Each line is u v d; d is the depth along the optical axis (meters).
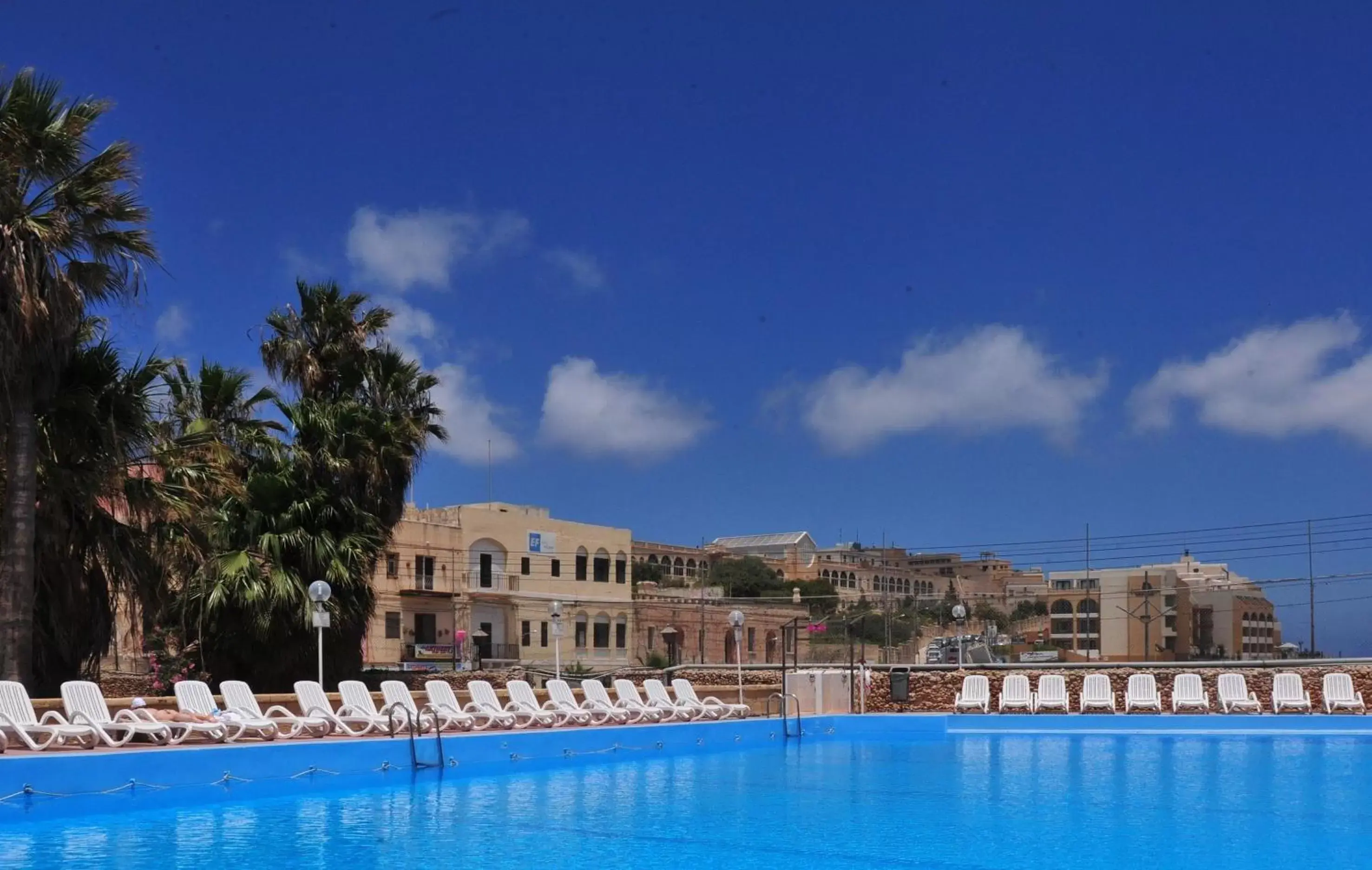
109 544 17.33
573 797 13.62
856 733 23.55
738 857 10.07
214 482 19.23
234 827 11.33
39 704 13.55
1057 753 19.12
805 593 117.88
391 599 55.78
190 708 14.66
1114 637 102.75
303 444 24.44
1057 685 24.73
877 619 73.69
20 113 15.17
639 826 11.51
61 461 16.66
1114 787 14.62
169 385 20.09
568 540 66.31
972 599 104.62
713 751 19.89
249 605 21.56
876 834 11.14
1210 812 12.52
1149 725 22.95
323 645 22.97
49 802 11.66
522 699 19.31
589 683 20.70
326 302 26.97
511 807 12.80
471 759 16.45
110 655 25.19
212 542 21.44
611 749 18.69
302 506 22.83
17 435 15.32
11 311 14.80
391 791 14.16
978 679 25.16
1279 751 19.34
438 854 10.00
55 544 16.59
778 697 24.33
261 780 13.72
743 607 75.69
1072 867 9.69
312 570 22.89
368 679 29.89
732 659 75.38
